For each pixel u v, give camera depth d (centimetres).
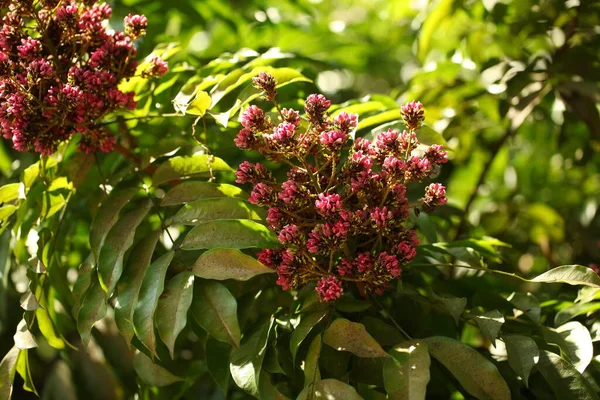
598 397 108
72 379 141
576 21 145
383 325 112
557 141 153
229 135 127
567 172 164
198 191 116
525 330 118
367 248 110
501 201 158
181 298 108
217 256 109
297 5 174
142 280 110
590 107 142
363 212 106
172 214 122
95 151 120
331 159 108
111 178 123
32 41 114
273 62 134
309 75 141
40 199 123
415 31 187
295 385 112
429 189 108
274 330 112
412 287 117
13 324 142
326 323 112
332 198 105
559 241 152
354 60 183
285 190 106
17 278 139
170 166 118
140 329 108
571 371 109
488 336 108
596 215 152
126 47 117
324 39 171
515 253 145
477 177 160
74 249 136
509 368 115
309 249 105
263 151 109
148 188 118
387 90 217
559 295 128
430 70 152
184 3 153
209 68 127
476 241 121
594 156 158
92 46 118
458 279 127
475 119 154
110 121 124
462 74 161
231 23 156
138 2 152
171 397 124
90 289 114
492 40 153
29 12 115
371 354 106
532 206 154
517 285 130
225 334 108
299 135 111
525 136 161
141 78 125
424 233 126
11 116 112
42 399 142
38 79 112
